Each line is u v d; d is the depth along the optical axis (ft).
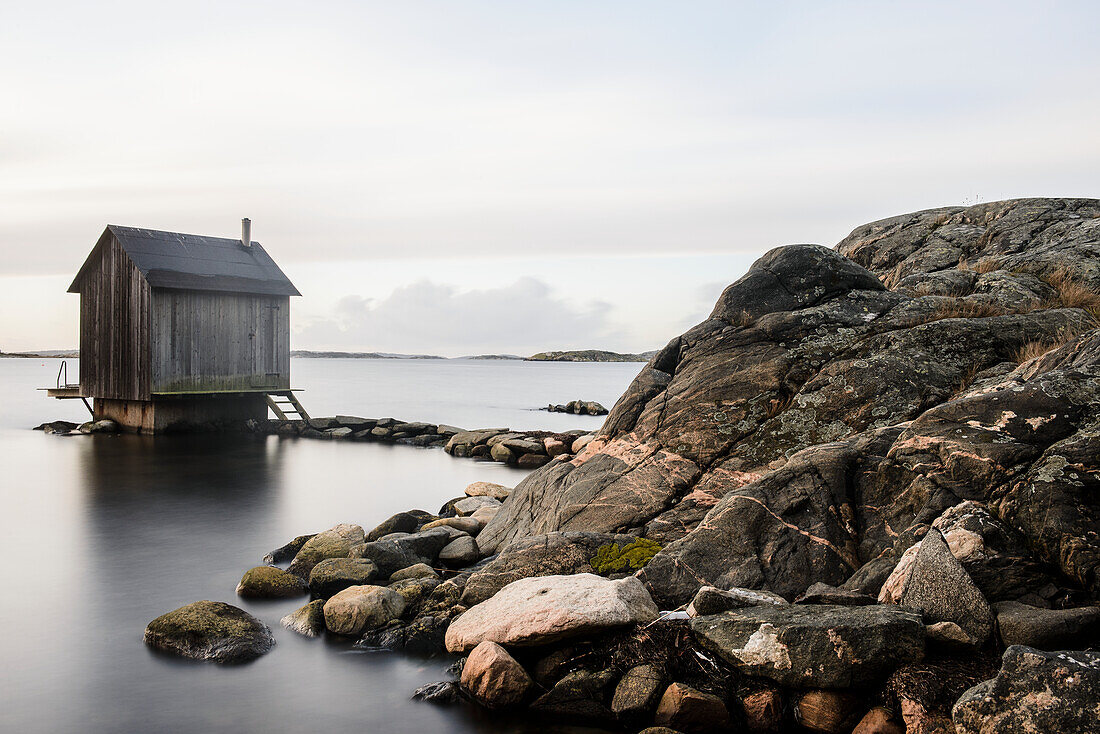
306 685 25.27
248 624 28.84
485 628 25.63
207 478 66.95
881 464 27.73
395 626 29.14
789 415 36.29
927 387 35.35
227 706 23.79
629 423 40.60
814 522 27.27
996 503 24.27
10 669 26.45
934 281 46.39
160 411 97.30
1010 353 37.40
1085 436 24.04
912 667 20.08
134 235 97.40
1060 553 22.24
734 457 35.70
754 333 41.32
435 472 73.10
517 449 81.71
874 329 39.83
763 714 20.86
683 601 26.73
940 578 21.81
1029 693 17.15
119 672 26.25
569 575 27.40
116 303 97.66
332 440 99.09
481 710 23.47
